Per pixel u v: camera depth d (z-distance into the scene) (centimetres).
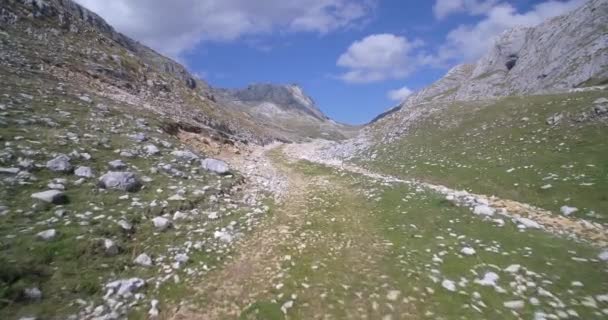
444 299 943
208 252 1192
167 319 831
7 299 755
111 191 1445
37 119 1938
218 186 1933
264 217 1634
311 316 875
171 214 1427
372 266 1150
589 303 906
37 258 905
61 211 1167
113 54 5056
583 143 2425
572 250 1235
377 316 878
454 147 3269
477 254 1215
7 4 4059
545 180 2095
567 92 3919
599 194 1770
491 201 2005
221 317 859
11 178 1259
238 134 6294
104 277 941
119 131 2292
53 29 4400
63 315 773
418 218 1634
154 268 1043
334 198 2112
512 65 14575
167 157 2138
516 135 3012
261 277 1065
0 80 2367
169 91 5453
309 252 1264
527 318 856
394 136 4362
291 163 3812
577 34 9200
